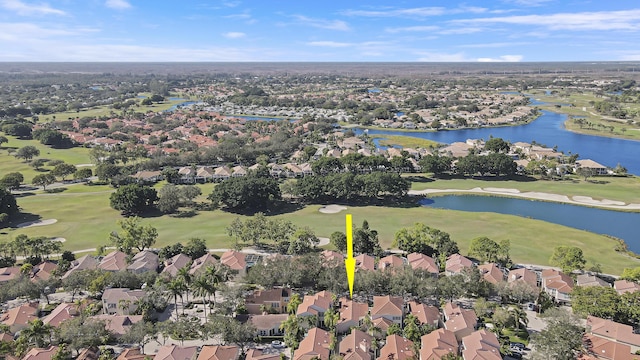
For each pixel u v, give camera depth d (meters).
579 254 122.25
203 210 188.62
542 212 183.75
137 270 123.75
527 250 141.75
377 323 98.38
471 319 98.44
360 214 180.25
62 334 89.44
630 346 89.12
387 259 128.75
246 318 100.31
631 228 164.75
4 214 168.88
